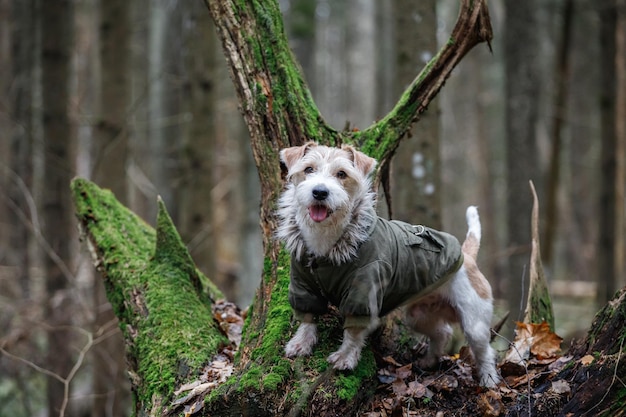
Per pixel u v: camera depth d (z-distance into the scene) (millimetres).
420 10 7320
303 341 3941
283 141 4848
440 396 3969
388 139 4965
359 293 3648
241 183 13266
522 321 5160
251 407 3572
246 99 4949
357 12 19812
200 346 4453
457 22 4902
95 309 7324
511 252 8734
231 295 13234
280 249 4574
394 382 4039
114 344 7633
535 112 9398
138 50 15523
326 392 3670
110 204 5789
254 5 5082
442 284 4031
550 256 10188
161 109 14188
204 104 9320
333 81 27969
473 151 24906
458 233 23297
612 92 9523
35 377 8430
